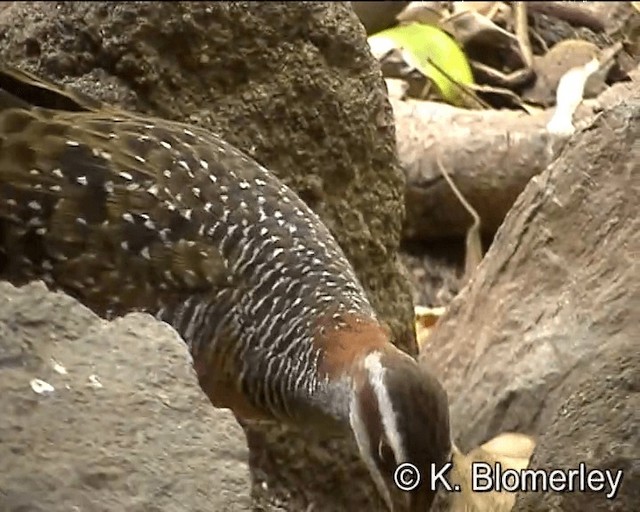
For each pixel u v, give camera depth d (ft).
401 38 46.37
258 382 24.56
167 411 17.47
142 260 24.31
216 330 24.52
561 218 30.30
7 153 24.48
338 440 29.07
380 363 21.47
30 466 16.40
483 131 41.73
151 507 16.38
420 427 20.36
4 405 16.97
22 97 26.14
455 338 32.78
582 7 41.65
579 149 30.35
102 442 16.89
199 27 30.01
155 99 29.94
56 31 30.17
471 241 40.86
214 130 30.22
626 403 21.99
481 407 29.91
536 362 28.91
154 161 24.94
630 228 28.35
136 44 29.68
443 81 45.39
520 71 44.45
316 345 23.41
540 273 30.68
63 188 24.35
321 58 31.45
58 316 18.25
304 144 31.12
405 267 39.75
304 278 24.48
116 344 18.16
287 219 25.16
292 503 28.81
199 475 16.81
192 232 24.53
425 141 41.96
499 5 47.32
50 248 24.30
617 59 33.99
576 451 21.79
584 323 28.02
